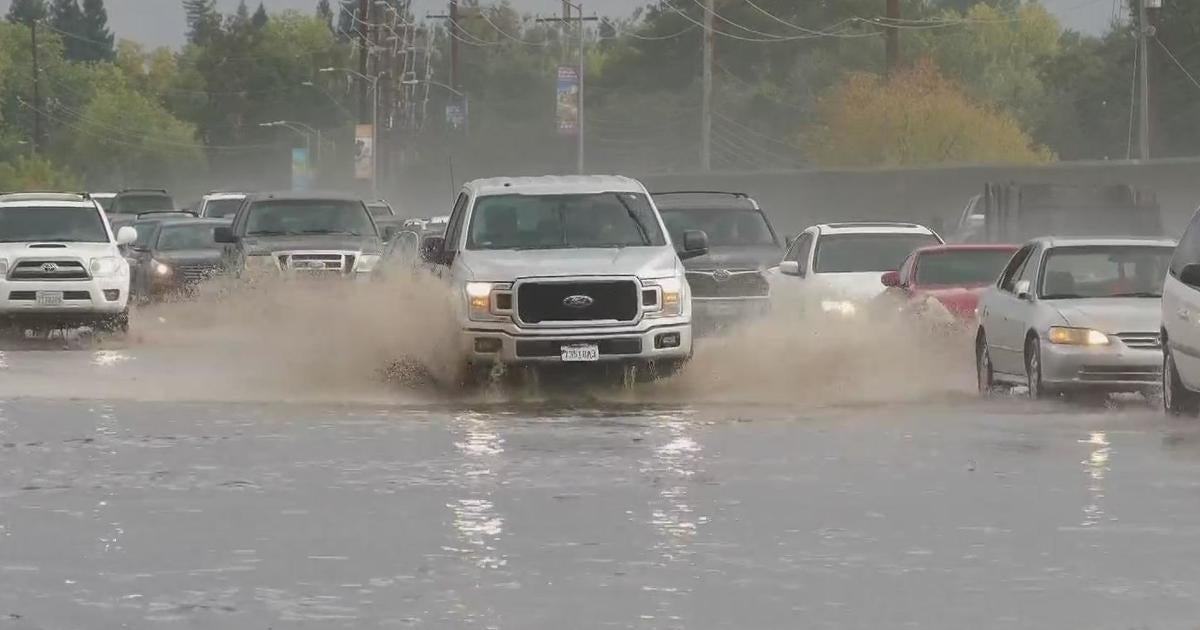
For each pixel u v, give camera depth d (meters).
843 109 179.62
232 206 101.00
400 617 18.02
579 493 26.03
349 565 20.70
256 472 28.27
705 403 39.03
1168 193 98.62
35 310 59.66
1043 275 41.00
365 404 39.00
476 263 40.41
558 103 160.12
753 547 21.75
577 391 41.03
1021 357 40.28
